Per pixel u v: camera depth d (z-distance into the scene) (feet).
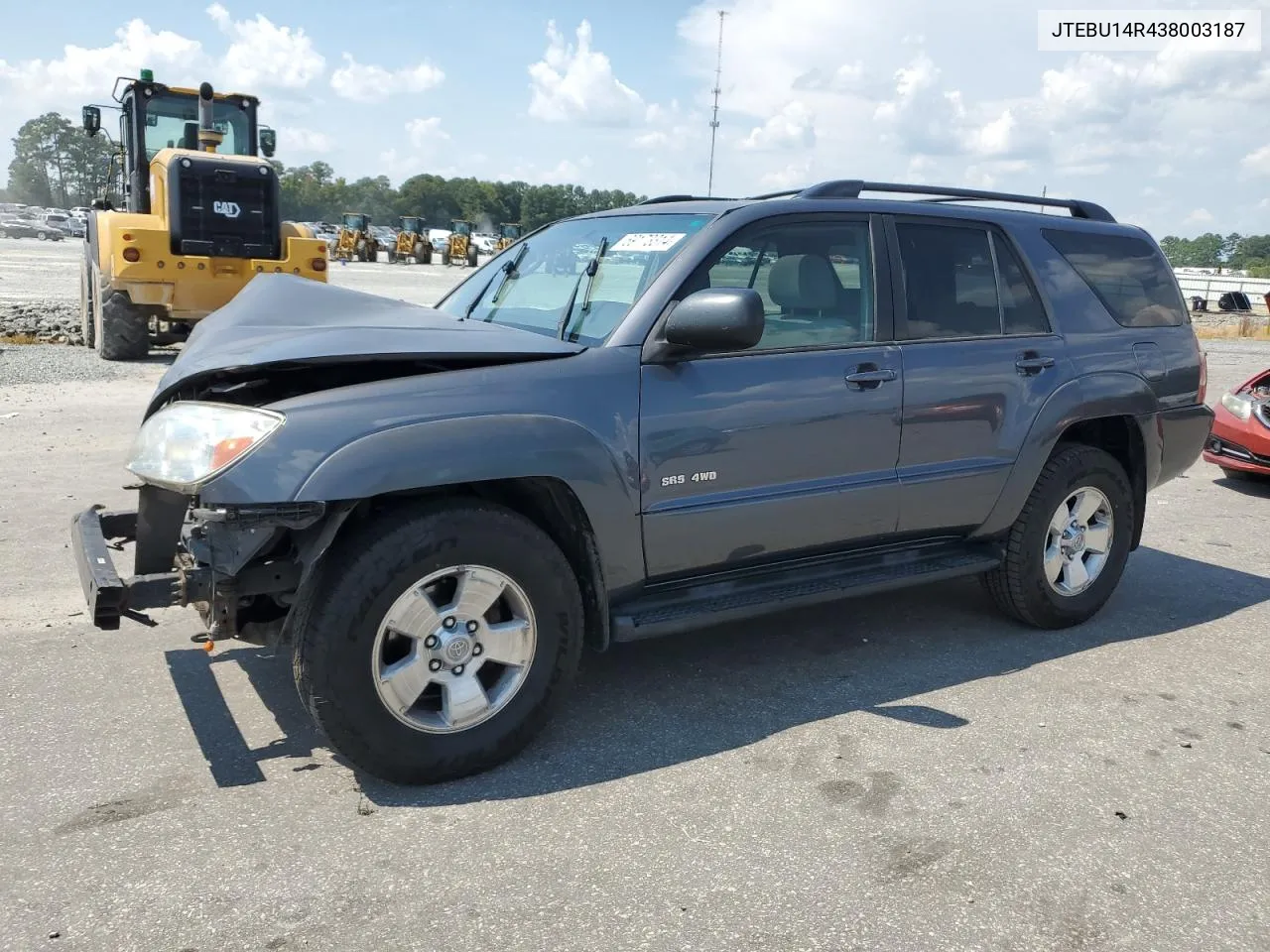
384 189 508.94
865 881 9.11
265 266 42.42
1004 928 8.49
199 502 10.00
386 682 10.21
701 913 8.59
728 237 12.42
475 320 13.84
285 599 10.60
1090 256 16.15
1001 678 13.87
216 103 45.09
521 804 10.32
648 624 11.78
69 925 8.25
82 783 10.50
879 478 13.44
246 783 10.59
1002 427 14.47
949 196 15.29
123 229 40.01
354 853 9.38
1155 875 9.32
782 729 12.15
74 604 15.70
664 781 10.84
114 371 40.40
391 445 9.99
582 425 11.05
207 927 8.27
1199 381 17.07
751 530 12.48
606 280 12.75
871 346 13.37
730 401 12.05
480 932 8.30
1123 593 17.95
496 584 10.71
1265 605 17.39
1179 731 12.37
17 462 24.45
